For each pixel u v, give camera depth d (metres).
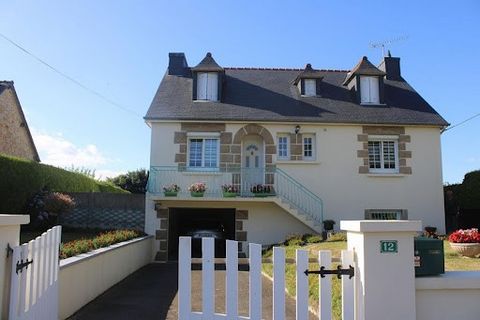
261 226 16.86
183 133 17.02
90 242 9.24
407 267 4.15
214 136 17.12
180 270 4.51
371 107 18.34
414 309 4.10
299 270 4.25
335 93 19.17
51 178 18.97
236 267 4.43
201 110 17.34
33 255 4.53
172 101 17.80
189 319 4.46
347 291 4.26
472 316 4.27
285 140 17.50
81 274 7.45
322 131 17.42
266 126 17.23
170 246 17.16
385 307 4.06
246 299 8.14
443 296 4.28
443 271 4.41
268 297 8.25
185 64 20.22
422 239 4.48
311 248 12.41
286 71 20.75
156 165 16.84
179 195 16.44
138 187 34.22
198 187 16.19
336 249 11.59
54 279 5.49
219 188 16.80
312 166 17.17
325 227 16.33
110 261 9.62
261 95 18.59
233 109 17.53
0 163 15.52
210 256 4.52
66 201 16.48
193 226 18.48
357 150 17.38
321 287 4.26
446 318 4.25
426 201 17.30
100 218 18.17
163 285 10.20
